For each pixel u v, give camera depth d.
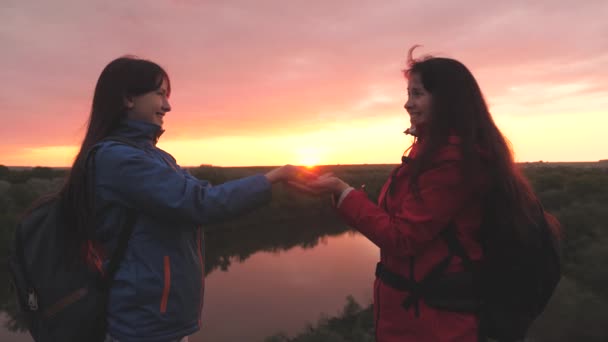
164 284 1.45
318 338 15.62
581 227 19.00
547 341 9.59
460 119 1.47
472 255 1.47
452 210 1.41
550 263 1.51
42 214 1.51
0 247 25.14
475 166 1.39
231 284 26.41
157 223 1.49
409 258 1.51
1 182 37.19
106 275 1.45
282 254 34.16
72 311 1.44
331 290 25.00
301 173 1.70
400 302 1.51
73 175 1.49
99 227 1.48
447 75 1.54
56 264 1.46
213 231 42.62
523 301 1.46
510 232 1.43
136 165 1.43
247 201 1.54
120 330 1.43
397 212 1.60
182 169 1.80
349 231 43.72
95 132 1.57
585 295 10.80
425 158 1.45
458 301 1.44
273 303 22.86
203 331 19.16
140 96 1.60
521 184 1.52
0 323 18.95
